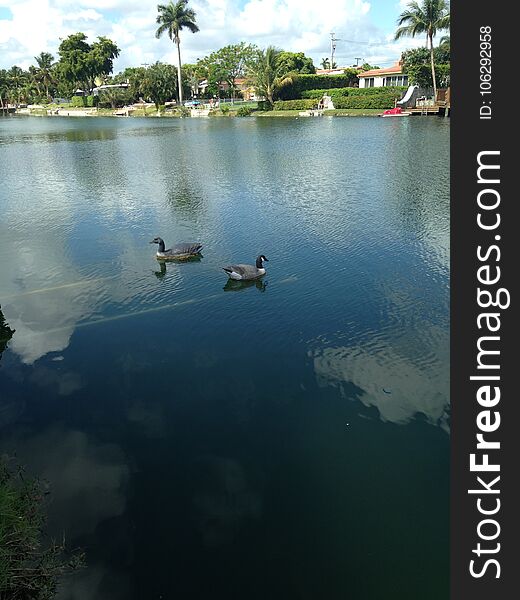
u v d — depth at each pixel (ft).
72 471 23.22
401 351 33.06
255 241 56.39
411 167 100.12
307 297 41.45
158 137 180.14
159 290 43.78
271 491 22.04
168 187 87.76
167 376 30.91
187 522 20.52
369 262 48.91
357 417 26.84
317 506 21.26
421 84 245.86
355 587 17.83
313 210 69.05
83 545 19.47
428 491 21.93
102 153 136.46
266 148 136.98
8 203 77.92
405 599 17.40
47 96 507.30
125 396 28.96
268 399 28.45
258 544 19.54
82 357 33.22
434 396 28.35
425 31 224.12
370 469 23.22
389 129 176.35
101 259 51.93
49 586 17.84
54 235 60.44
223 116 307.58
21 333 36.50
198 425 26.40
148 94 354.54
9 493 19.53
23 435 25.79
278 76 315.17
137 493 21.95
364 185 84.48
